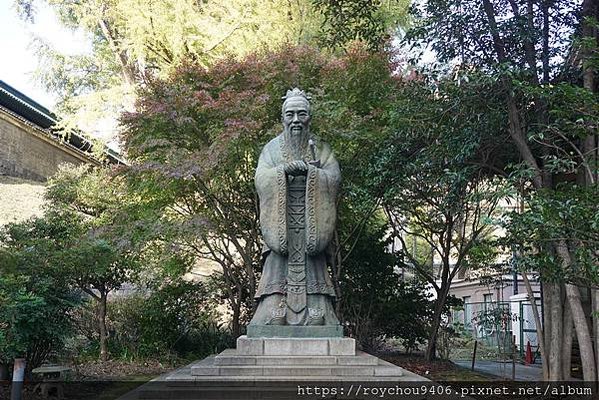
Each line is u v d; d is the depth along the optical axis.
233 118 11.03
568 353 9.88
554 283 8.57
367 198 11.48
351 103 12.26
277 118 11.83
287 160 8.52
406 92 10.75
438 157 10.42
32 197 23.05
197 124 11.59
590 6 9.54
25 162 26.59
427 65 10.23
